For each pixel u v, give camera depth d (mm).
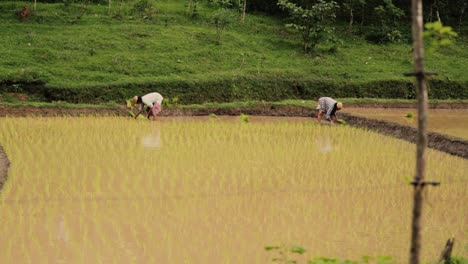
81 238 10000
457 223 11391
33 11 34719
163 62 30547
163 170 14766
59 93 25844
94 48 31312
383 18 40875
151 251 9531
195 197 12578
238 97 28750
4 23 33094
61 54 29797
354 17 41219
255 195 12898
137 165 15180
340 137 20250
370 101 28203
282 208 12055
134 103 22781
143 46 32281
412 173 15258
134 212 11453
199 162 15781
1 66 27672
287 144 18719
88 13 36094
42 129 19828
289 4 34406
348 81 30906
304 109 26062
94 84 26438
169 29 34906
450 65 35625
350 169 15586
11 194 12312
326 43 36844
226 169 15117
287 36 37312
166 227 10695
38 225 10539
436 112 27188
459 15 42594
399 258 9461
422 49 5391
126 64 29812
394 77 31906
